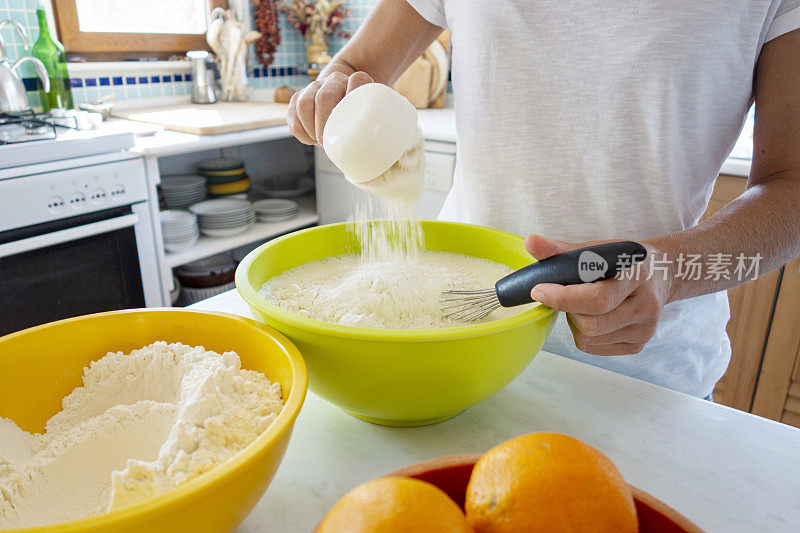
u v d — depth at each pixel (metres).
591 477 0.29
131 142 1.66
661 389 0.64
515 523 0.29
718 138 0.77
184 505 0.34
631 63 0.72
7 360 0.51
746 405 1.68
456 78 0.89
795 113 0.64
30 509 0.43
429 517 0.28
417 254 0.81
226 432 0.43
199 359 0.52
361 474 0.51
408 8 0.91
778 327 1.55
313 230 0.79
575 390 0.64
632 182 0.77
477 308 0.62
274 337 0.51
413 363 0.48
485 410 0.60
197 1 2.53
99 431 0.48
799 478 0.50
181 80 2.50
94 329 0.56
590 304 0.47
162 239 1.83
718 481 0.50
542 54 0.77
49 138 1.53
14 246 1.43
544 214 0.83
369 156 0.58
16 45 1.95
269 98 2.80
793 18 0.65
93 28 2.22
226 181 2.29
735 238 0.58
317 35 2.70
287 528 0.45
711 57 0.70
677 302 0.81
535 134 0.80
